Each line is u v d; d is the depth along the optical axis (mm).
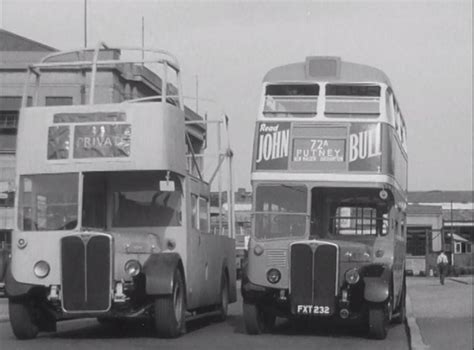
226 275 19938
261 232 15406
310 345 14078
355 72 15719
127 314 14414
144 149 14891
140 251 14852
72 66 16297
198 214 17062
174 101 18844
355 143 15391
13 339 14922
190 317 18125
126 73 54750
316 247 14820
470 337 14750
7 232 48438
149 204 15633
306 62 15844
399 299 17844
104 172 15328
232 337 15250
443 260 45281
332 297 14852
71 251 14195
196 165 18297
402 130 19000
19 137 15289
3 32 59844
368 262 15438
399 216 17250
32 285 14523
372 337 15141
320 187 15406
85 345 13766
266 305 15539
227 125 20359
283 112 15688
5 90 54375
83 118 15070
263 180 15492
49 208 14930
